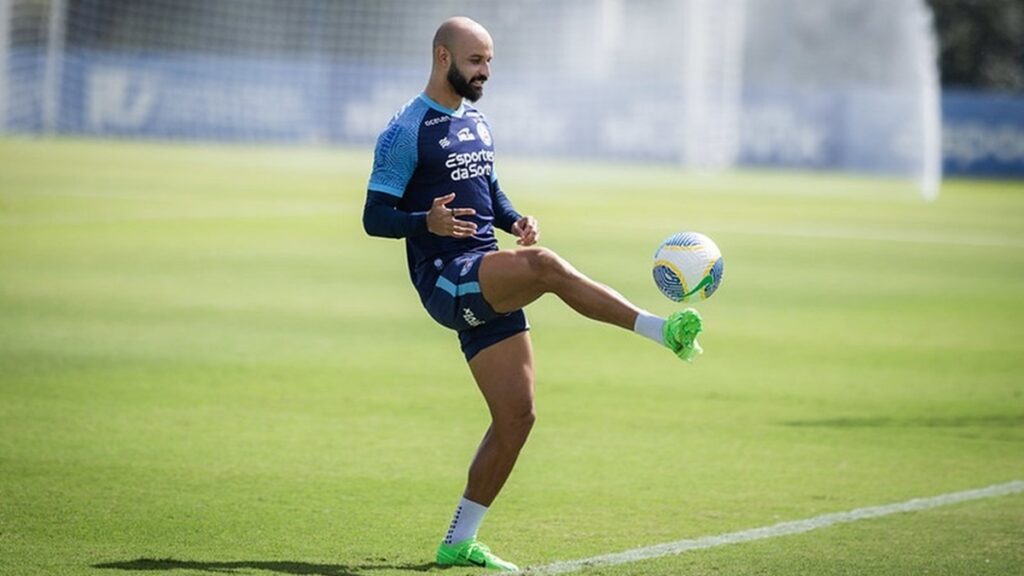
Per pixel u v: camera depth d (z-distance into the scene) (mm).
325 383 39500
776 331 51094
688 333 20812
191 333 47250
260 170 132875
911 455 32000
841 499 27875
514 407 22875
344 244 76812
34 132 162750
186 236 77938
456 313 22594
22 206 90750
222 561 22750
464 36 22938
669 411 36781
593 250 75500
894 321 54062
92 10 163000
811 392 39750
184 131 167250
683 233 23062
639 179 138875
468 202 23406
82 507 26000
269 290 58406
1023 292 63750
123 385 38281
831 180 149250
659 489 28562
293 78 166750
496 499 27641
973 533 25234
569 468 30391
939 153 165625
